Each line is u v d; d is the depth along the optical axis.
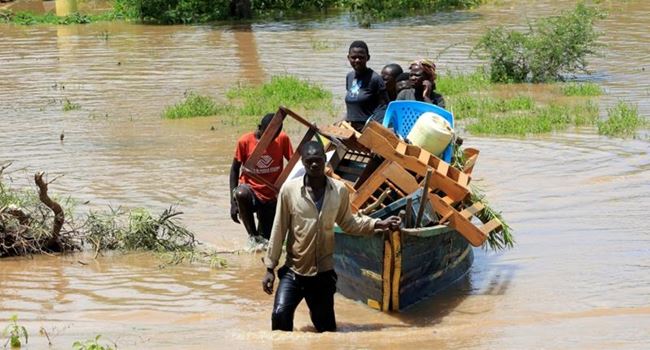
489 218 17.22
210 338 13.85
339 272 15.91
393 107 18.14
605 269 16.75
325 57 45.34
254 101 34.28
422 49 46.72
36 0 69.44
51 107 34.88
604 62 41.84
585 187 22.23
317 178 13.63
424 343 13.53
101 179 23.84
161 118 32.31
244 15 63.53
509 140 27.67
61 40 55.12
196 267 17.69
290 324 13.98
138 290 16.39
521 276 16.66
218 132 29.78
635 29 50.78
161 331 14.27
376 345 13.45
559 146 26.62
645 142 26.83
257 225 19.56
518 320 14.59
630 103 32.84
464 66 41.72
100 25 62.88
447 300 15.68
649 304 15.07
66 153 27.00
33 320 14.88
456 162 17.56
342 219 14.02
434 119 17.12
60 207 18.36
